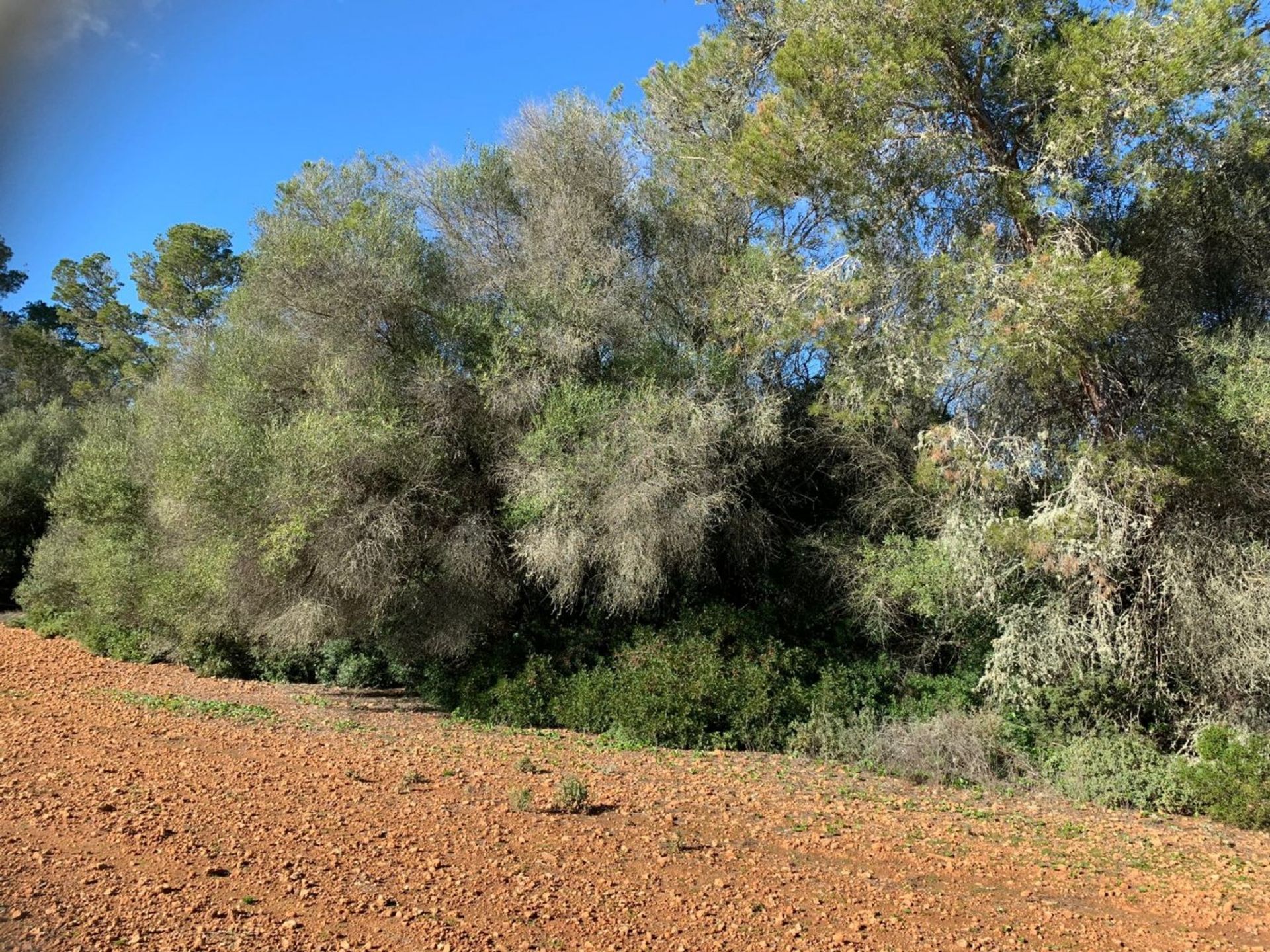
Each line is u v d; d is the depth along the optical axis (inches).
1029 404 410.0
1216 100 343.3
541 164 527.8
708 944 174.7
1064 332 331.6
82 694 464.8
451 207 539.8
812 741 410.0
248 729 392.2
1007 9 356.2
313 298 471.2
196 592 543.5
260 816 238.2
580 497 428.1
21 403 1430.9
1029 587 405.7
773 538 496.7
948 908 209.3
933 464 389.1
